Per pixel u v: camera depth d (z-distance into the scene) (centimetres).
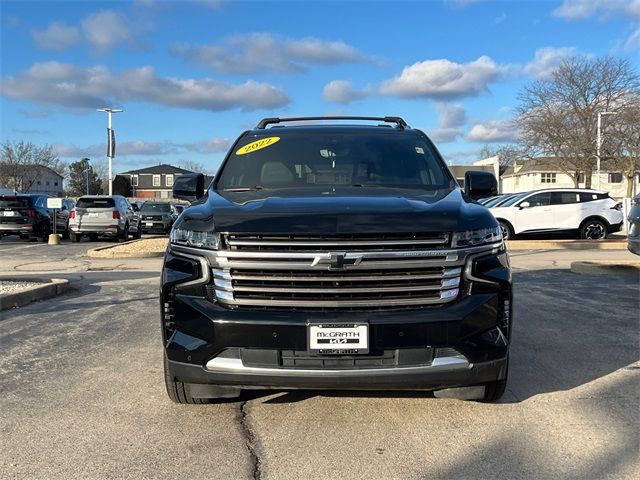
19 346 583
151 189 9450
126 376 483
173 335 356
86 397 432
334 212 352
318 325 332
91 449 345
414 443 351
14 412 403
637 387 447
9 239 2469
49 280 947
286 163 488
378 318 335
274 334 335
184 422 384
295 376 337
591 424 376
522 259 1366
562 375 477
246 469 320
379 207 362
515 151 4356
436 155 506
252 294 344
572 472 313
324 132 530
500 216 1788
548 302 798
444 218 353
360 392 435
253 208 369
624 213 2000
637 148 3888
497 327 356
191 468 321
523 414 394
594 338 597
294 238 339
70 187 9331
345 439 357
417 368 338
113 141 3775
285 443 352
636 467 318
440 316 338
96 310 774
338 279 338
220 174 485
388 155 497
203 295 352
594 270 1093
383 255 337
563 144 4094
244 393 435
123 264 1375
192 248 357
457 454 336
